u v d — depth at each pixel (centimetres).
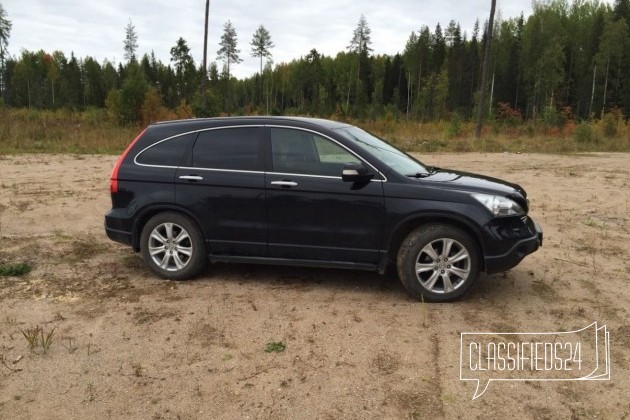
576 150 2181
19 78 8138
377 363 378
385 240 489
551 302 492
